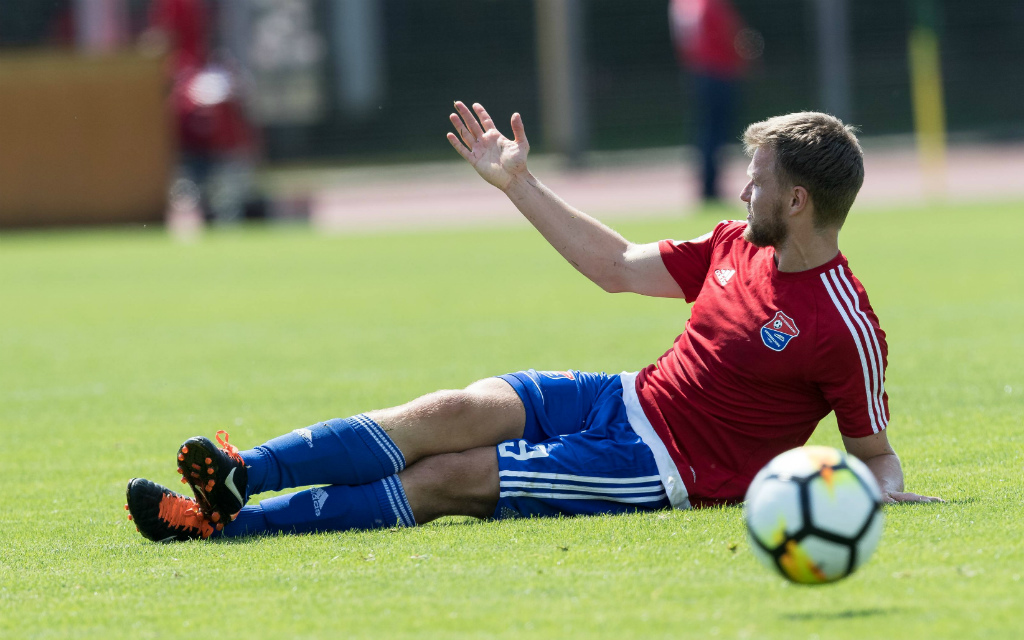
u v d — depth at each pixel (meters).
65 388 28.58
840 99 114.06
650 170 109.94
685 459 15.48
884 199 81.50
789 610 11.18
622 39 136.50
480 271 52.72
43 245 70.25
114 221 77.19
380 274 52.91
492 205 90.19
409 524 15.16
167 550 14.35
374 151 131.75
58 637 11.25
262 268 56.56
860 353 14.83
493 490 15.31
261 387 27.67
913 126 129.75
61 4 102.06
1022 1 131.75
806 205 14.67
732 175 98.88
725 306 15.56
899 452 18.91
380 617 11.44
